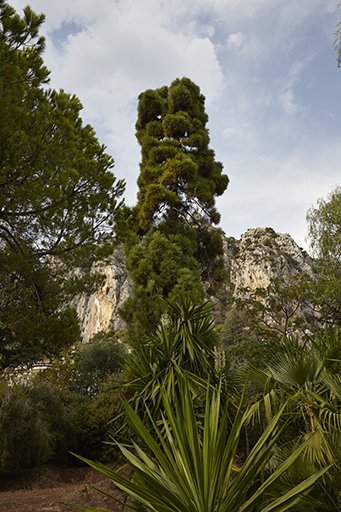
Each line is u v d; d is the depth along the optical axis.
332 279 12.75
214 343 7.11
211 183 12.08
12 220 6.54
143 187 11.34
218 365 4.86
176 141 12.30
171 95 13.30
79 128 7.59
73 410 10.77
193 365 5.40
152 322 8.20
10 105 5.40
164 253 9.58
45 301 6.87
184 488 1.79
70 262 7.36
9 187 5.85
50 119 6.12
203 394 4.52
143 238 10.34
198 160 12.65
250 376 4.47
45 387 10.35
